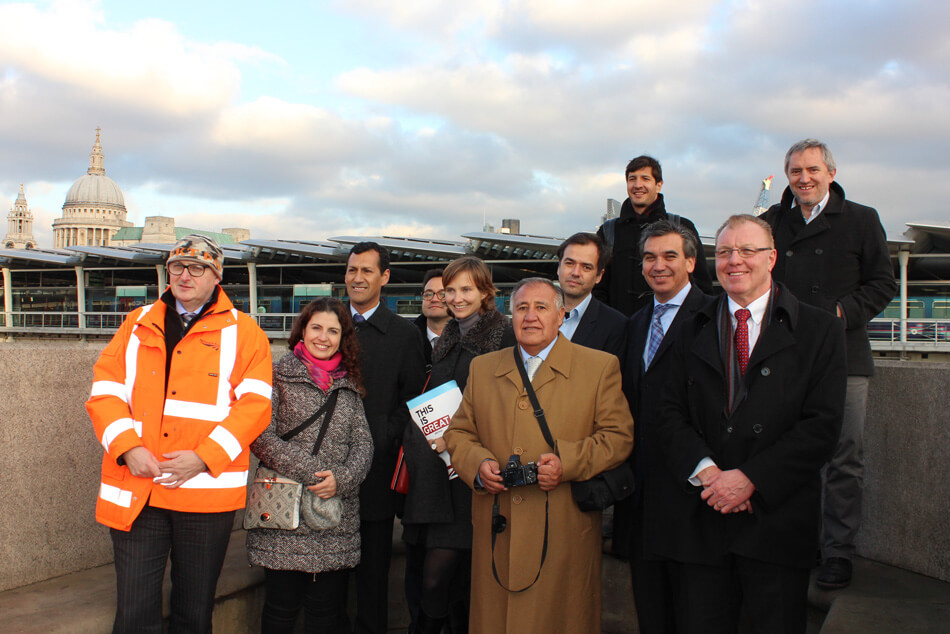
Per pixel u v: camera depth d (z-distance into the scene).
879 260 3.24
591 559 2.75
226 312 2.80
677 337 2.75
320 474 2.88
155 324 2.65
